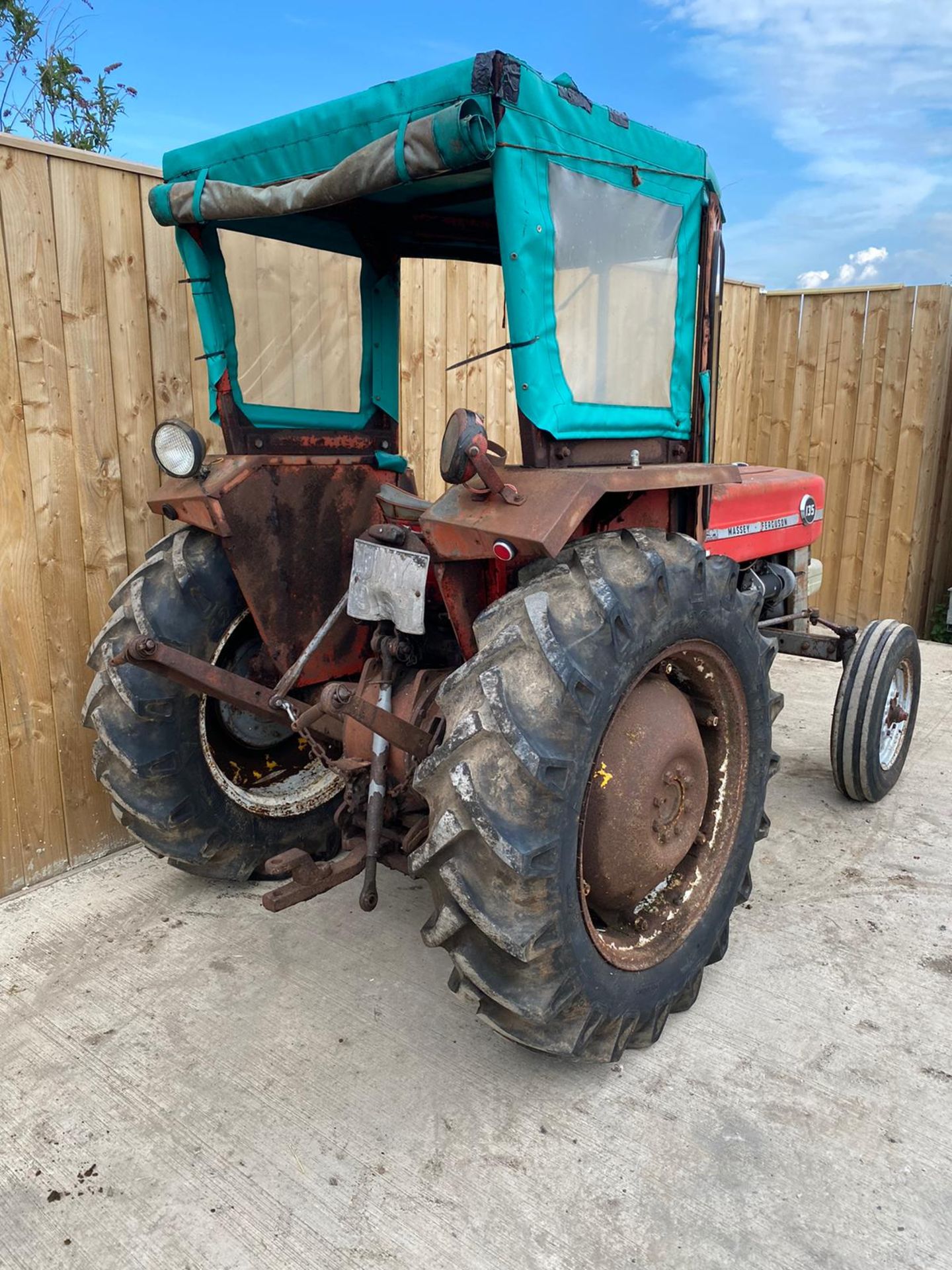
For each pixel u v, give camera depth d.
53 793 3.09
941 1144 1.94
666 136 2.23
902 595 6.36
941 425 6.38
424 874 1.84
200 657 2.59
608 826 2.06
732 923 2.81
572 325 2.04
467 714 1.77
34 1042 2.28
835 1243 1.71
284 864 2.01
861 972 2.56
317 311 2.80
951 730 4.50
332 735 2.44
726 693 2.36
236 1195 1.83
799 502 4.25
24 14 4.36
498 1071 2.17
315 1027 2.33
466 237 2.85
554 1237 1.72
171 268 3.17
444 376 4.30
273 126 2.10
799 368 6.50
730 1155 1.92
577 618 1.84
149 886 3.05
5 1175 1.89
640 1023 2.14
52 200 2.80
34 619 2.96
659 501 2.50
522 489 1.90
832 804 3.66
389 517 2.51
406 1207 1.79
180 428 2.29
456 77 1.74
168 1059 2.22
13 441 2.82
